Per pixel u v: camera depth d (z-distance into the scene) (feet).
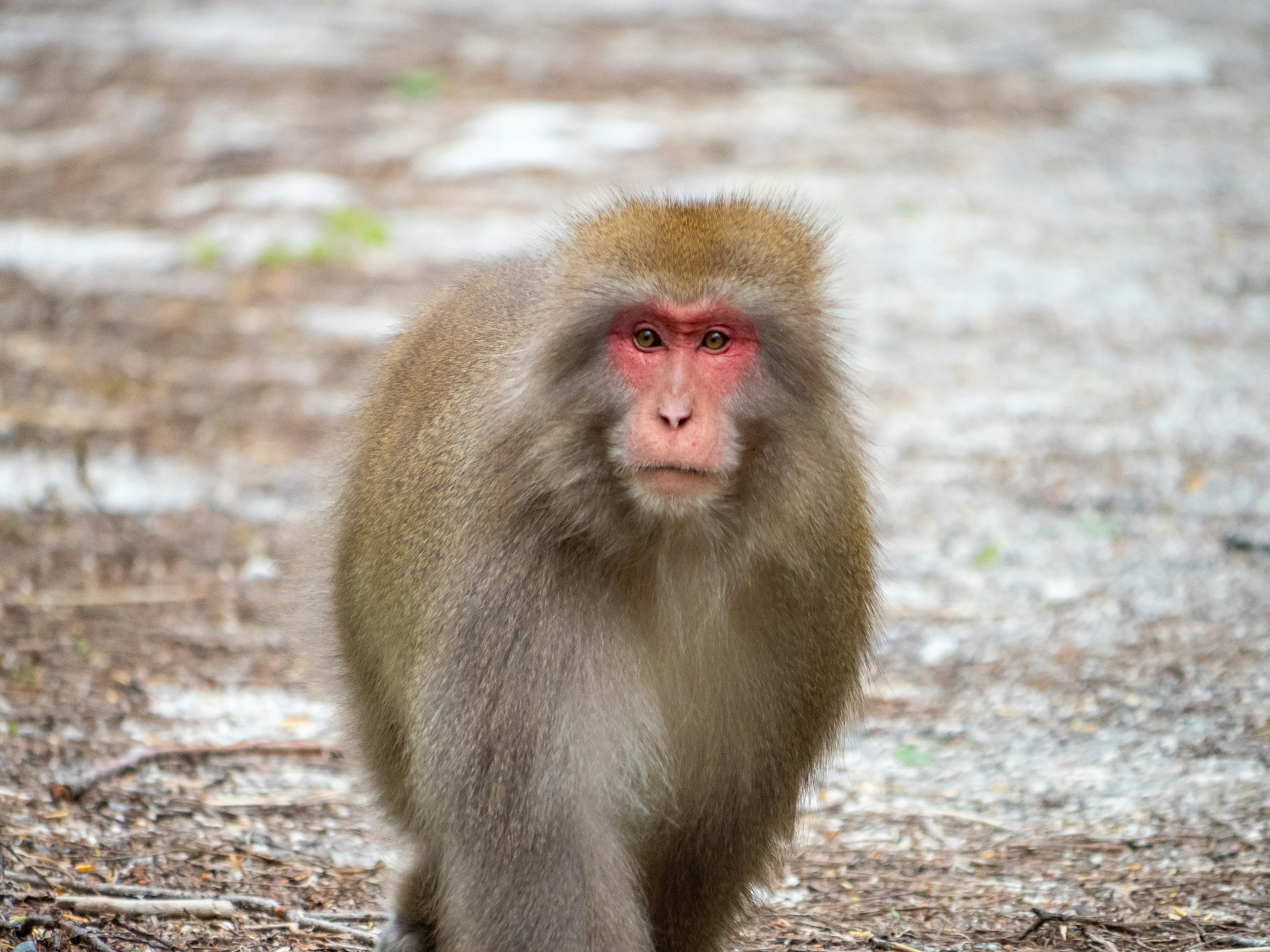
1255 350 78.28
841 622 29.17
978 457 66.39
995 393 73.72
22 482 62.64
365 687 32.40
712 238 27.12
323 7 163.32
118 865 35.17
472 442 28.55
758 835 29.58
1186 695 46.03
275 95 129.29
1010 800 40.65
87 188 107.65
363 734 32.83
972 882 36.17
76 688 45.62
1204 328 81.82
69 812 37.76
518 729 26.76
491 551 27.25
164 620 51.31
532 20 157.17
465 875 27.12
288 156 113.39
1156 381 74.69
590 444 26.89
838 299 29.63
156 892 33.53
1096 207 102.58
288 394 74.13
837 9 163.32
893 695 47.37
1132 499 61.57
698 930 30.42
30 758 40.65
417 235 96.78
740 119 122.01
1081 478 63.72
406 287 88.79
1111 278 89.45
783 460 27.45
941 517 60.70
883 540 58.65
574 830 26.71
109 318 84.64
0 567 54.75
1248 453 65.72
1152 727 44.32
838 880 36.50
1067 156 113.29
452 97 127.95
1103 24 154.61
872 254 93.09
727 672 28.55
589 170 108.37
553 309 27.78
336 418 49.03
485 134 116.26
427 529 29.22
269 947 31.76
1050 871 36.60
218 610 52.34
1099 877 36.19
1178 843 37.76
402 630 29.99
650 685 28.04
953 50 144.77
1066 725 44.80
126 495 62.18
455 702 27.25
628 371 26.99
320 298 87.81
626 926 26.86
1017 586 54.70
